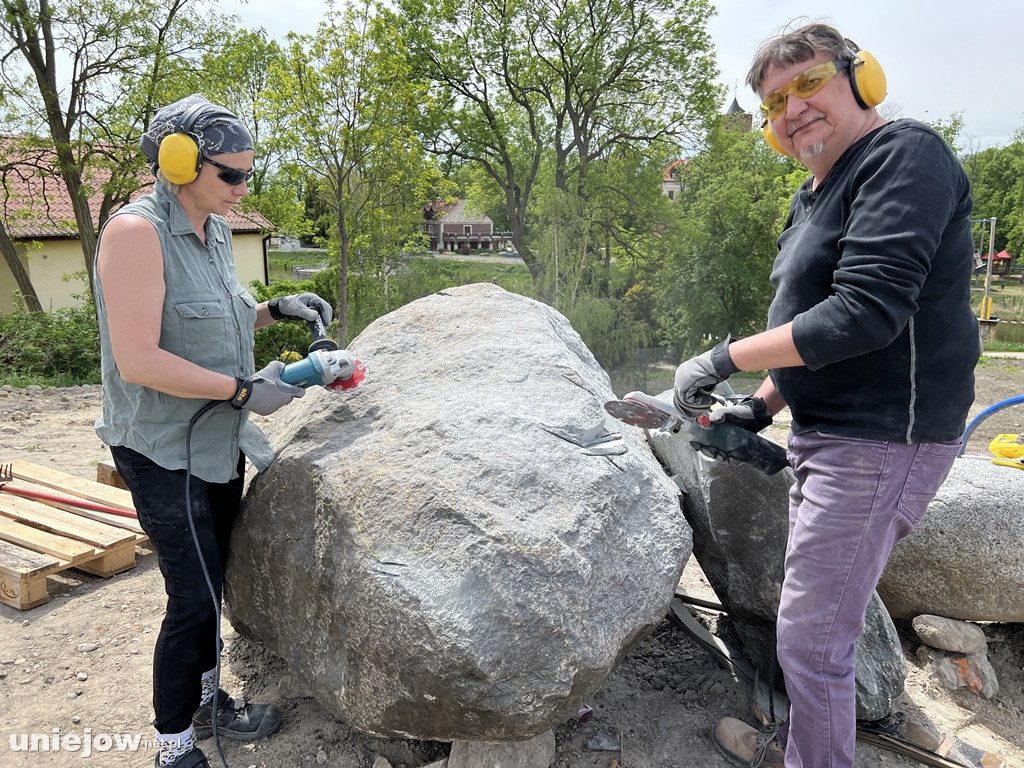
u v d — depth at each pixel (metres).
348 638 2.23
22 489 4.56
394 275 19.52
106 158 17.03
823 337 1.91
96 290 2.35
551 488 2.28
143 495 2.37
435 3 23.52
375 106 15.70
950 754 2.60
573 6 23.36
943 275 1.98
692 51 23.64
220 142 2.25
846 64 2.04
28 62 16.27
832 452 2.13
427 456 2.36
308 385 2.43
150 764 2.59
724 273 25.72
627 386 17.05
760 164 28.05
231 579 2.79
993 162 53.84
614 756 2.61
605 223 24.41
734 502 2.87
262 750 2.62
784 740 2.52
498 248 65.44
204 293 2.39
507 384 2.69
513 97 24.55
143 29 16.56
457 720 2.10
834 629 2.16
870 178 1.94
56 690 3.01
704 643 3.15
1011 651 3.28
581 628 2.13
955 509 3.05
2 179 17.70
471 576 2.07
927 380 2.03
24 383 10.91
